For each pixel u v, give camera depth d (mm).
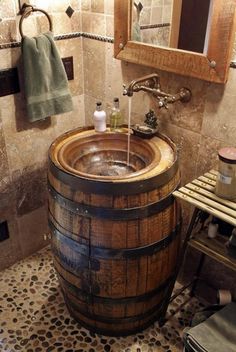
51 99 1604
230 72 1237
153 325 1621
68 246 1337
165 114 1541
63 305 1713
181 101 1442
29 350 1501
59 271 1481
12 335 1562
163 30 1359
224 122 1338
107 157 1544
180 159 1568
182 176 1597
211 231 1357
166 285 1507
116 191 1190
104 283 1349
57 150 1418
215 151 1418
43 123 1761
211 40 1215
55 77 1593
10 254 1926
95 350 1508
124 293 1380
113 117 1592
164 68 1407
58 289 1804
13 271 1917
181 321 1637
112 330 1546
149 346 1529
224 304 1489
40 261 1988
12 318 1643
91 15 1640
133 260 1296
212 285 1679
